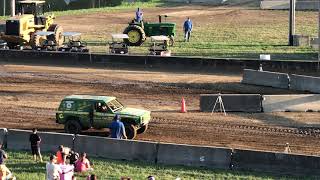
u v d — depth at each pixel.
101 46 56.72
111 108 32.09
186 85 42.97
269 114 36.12
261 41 59.28
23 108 37.97
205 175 27.05
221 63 46.72
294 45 56.84
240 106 36.69
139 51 54.19
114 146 29.36
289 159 27.12
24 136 30.55
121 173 27.33
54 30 54.91
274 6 78.06
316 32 63.28
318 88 40.41
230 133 32.91
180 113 36.69
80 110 32.31
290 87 41.38
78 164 27.44
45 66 48.91
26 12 55.12
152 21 71.75
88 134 32.94
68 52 49.69
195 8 82.25
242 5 83.12
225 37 61.72
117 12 81.00
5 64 49.53
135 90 41.88
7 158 29.25
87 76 45.59
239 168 27.81
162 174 27.23
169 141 31.73
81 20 74.12
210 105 37.00
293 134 32.69
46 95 40.91
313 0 78.25
